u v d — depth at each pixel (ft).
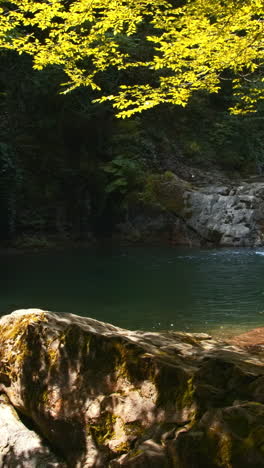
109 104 60.80
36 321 12.57
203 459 9.14
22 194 52.65
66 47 20.94
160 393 10.44
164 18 20.04
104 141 61.16
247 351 13.60
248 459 8.73
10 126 55.11
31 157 55.31
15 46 21.09
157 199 55.77
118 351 11.21
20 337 12.56
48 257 43.88
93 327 12.75
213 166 66.44
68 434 11.10
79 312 23.98
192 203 54.75
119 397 10.74
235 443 8.97
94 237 56.44
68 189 56.13
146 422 10.30
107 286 30.53
